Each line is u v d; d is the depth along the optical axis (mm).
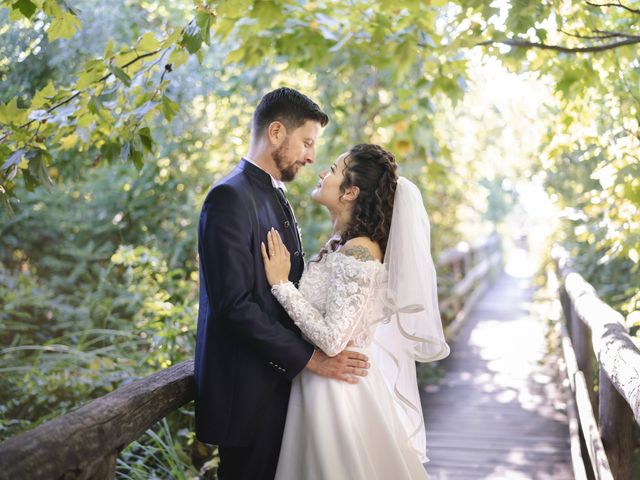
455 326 9539
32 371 4348
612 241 4105
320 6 4316
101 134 3646
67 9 2746
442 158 5992
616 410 3328
